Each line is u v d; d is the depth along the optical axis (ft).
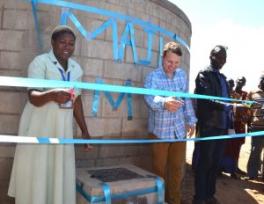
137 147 14.15
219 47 13.32
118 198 9.85
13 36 11.72
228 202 15.21
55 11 11.94
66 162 9.61
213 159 13.60
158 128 11.69
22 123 9.53
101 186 9.61
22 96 11.71
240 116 19.77
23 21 11.75
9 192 9.85
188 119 12.33
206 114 13.10
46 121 9.27
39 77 9.14
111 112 13.16
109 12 12.96
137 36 13.91
